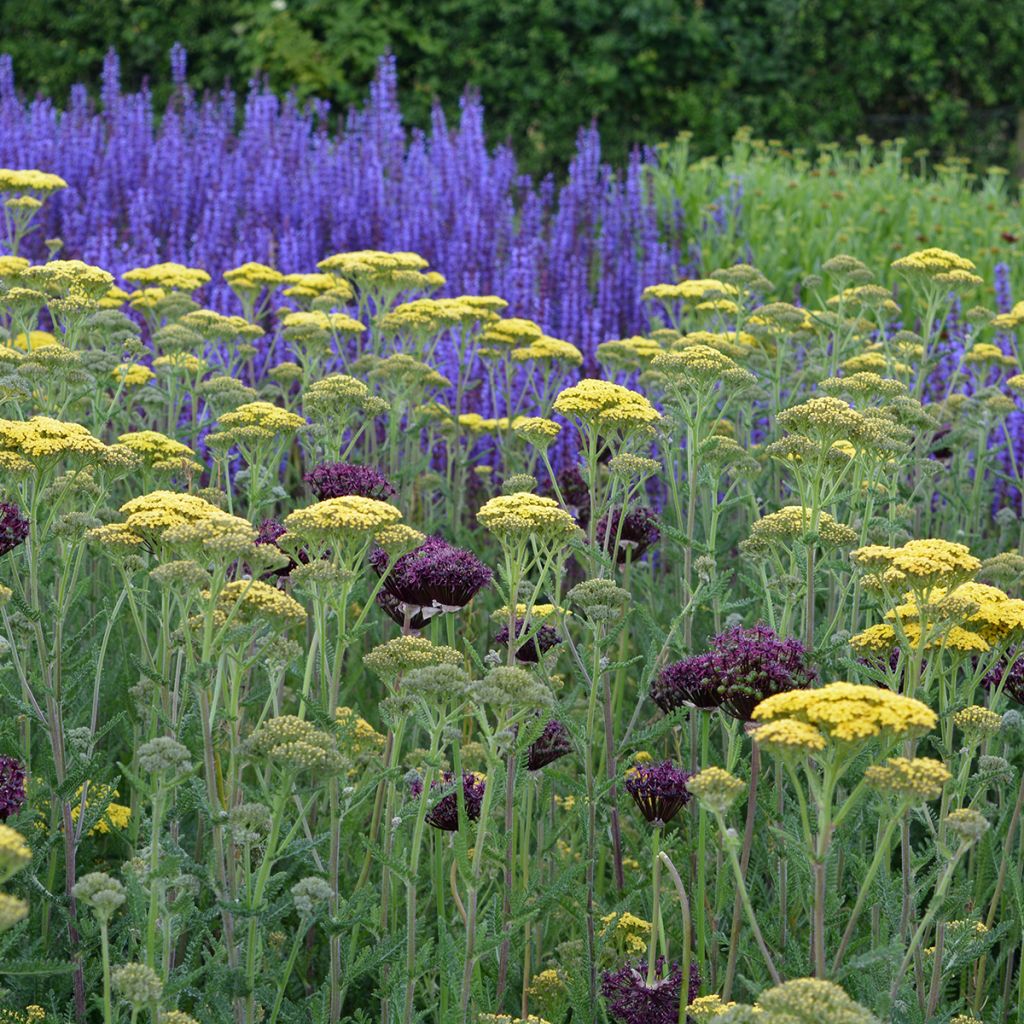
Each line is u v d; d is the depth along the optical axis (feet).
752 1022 9.01
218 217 31.83
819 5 62.39
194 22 60.44
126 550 12.87
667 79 62.39
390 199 34.83
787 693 9.89
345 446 24.86
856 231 39.34
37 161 35.40
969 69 64.49
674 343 21.52
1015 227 42.50
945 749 12.59
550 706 11.23
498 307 23.15
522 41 60.59
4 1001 11.80
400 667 12.28
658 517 18.93
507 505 12.94
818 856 9.93
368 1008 14.43
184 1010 12.84
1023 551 20.72
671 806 12.58
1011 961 13.58
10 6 61.72
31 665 14.29
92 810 12.57
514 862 12.91
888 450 15.58
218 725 12.35
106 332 20.48
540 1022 11.35
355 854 14.75
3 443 12.74
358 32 59.16
